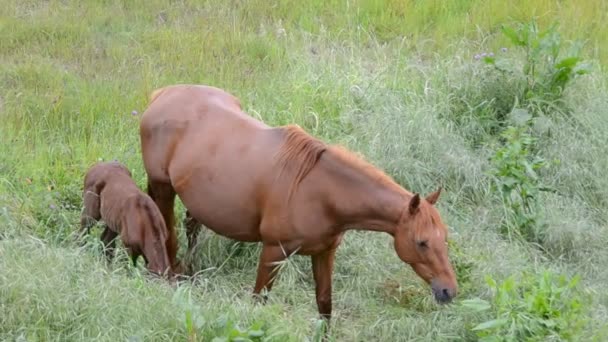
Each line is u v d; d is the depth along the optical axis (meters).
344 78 15.20
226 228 10.60
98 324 9.31
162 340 9.12
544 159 13.88
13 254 10.09
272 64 16.48
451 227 12.46
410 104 14.64
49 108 14.41
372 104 14.72
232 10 18.61
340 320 10.95
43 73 15.52
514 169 12.64
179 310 9.35
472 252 11.80
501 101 15.11
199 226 11.93
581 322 9.49
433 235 9.57
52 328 9.34
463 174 13.48
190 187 10.70
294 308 10.85
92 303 9.49
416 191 13.23
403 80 15.53
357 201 9.88
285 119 14.28
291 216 10.04
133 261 11.05
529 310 9.53
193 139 10.80
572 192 13.70
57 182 12.71
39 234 11.51
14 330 9.25
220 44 17.05
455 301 10.76
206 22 17.97
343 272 11.82
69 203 12.45
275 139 10.36
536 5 18.39
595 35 17.84
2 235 11.27
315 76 15.37
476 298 10.01
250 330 8.83
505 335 9.45
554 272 11.54
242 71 16.16
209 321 9.23
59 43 16.72
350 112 14.41
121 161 13.20
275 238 10.18
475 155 14.02
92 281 9.75
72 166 12.95
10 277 9.55
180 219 12.35
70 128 14.06
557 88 14.98
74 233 11.48
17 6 18.11
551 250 12.59
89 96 14.91
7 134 13.64
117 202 11.02
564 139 14.22
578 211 13.18
